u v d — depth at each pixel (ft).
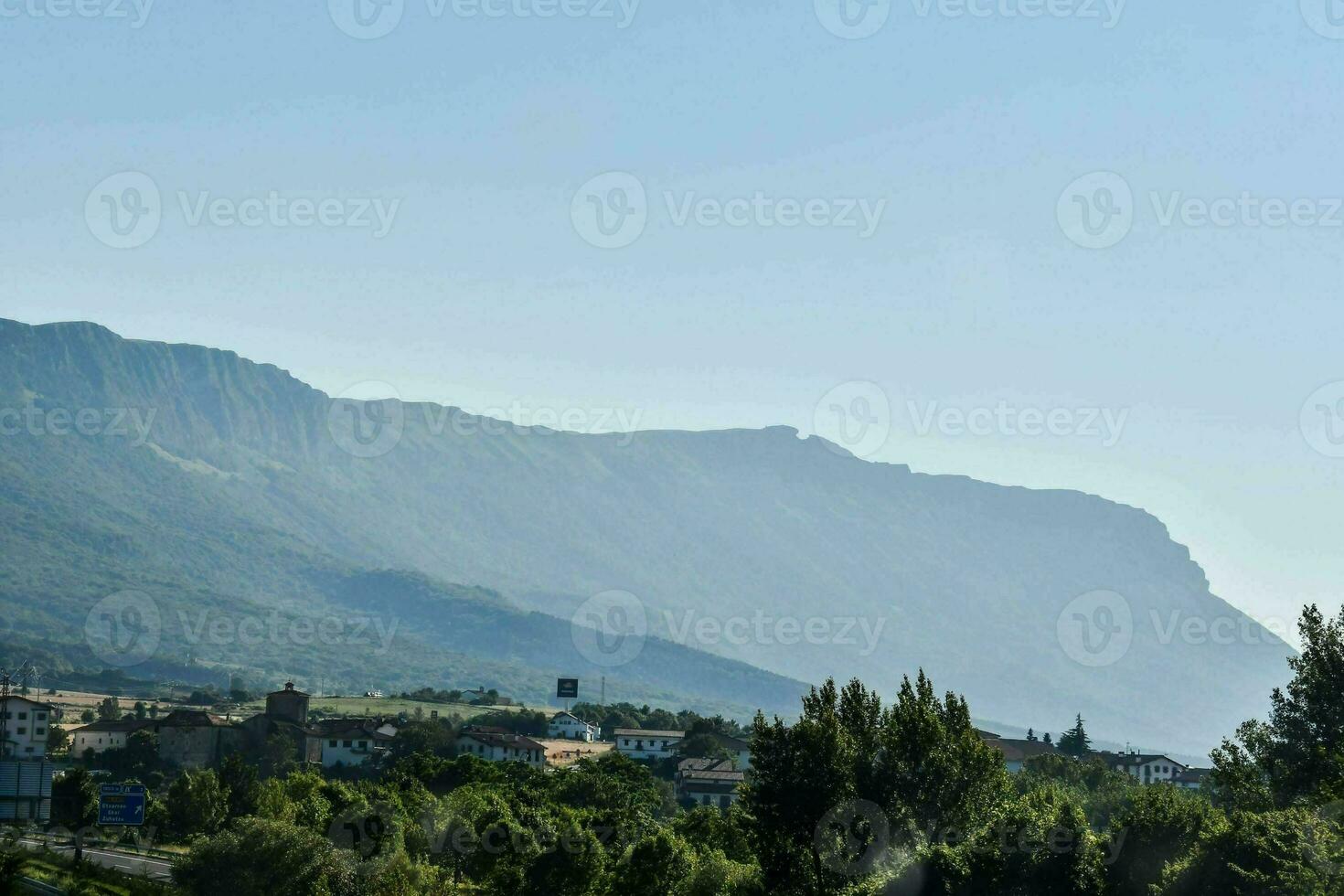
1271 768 307.17
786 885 319.88
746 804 327.47
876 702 346.13
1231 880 253.65
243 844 345.10
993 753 321.93
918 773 319.68
